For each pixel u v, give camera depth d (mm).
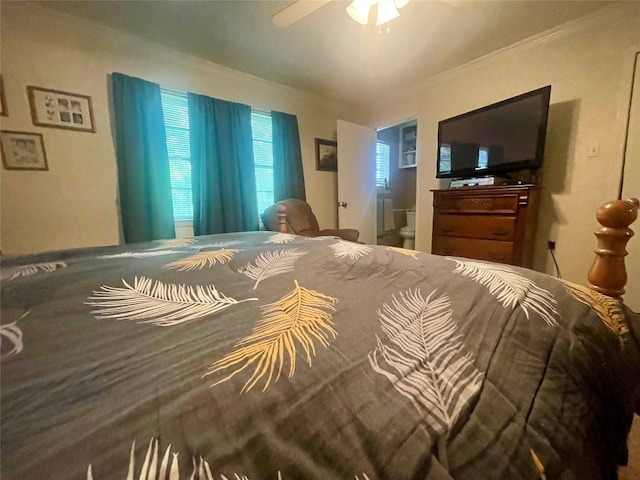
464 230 2582
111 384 373
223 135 2842
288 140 3371
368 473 296
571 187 2268
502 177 2469
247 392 363
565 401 444
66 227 2199
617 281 760
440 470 309
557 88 2270
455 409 374
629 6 1913
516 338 513
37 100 2027
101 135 2285
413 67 2799
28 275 804
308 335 499
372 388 387
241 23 2102
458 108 2916
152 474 266
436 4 1897
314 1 1505
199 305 625
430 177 3270
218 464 281
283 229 2807
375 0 1472
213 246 1251
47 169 2100
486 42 2365
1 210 1975
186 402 342
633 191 1994
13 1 1896
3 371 399
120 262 957
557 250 2369
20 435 298
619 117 2010
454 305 607
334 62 2699
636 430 1115
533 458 355
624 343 608
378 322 552
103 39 2227
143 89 2377
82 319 555
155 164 2467
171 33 2240
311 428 328
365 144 3840
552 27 2182
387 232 4684
